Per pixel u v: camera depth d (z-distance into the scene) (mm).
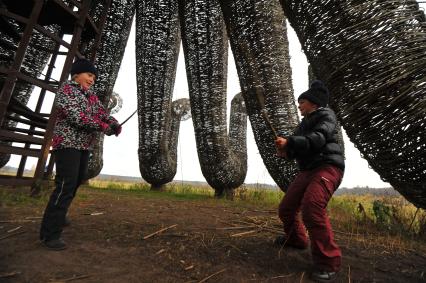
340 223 5359
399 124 2391
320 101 2631
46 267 2207
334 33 2725
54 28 8156
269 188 10508
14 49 6605
